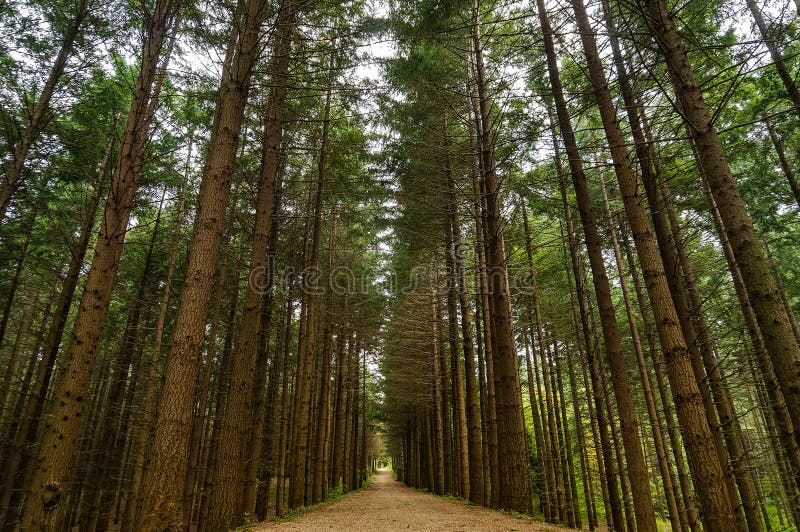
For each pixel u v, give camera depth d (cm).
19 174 915
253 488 1102
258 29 670
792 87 762
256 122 1102
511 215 1169
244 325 875
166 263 1484
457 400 1611
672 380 521
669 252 755
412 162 1176
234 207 1190
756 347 788
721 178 416
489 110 1008
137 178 855
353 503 1494
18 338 1456
